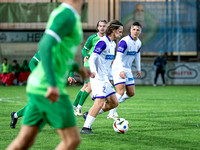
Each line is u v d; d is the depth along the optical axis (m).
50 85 8.03
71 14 8.42
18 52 75.81
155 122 22.33
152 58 73.56
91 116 17.94
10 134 17.80
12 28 75.69
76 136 8.93
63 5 8.58
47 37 8.14
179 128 20.02
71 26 8.44
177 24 73.12
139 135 17.72
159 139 16.66
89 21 74.88
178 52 73.44
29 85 8.87
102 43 17.77
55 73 8.75
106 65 18.16
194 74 73.25
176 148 14.68
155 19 72.94
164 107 31.61
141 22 72.94
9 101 36.91
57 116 8.70
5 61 71.50
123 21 73.44
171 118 24.31
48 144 15.34
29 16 75.44
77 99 25.81
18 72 72.38
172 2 72.75
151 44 73.25
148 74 72.94
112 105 18.52
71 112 8.91
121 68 22.75
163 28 73.19
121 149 14.43
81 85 70.31
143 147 14.84
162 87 65.25
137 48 23.38
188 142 15.99
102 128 19.73
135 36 22.78
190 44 73.56
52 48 8.18
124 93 24.38
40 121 9.30
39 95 8.70
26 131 9.23
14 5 75.44
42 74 8.73
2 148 14.55
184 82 73.31
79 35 8.91
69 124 8.82
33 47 75.88
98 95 17.80
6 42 75.81
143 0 72.88
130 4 73.19
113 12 74.38
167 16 73.00
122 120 18.14
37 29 75.62
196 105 33.53
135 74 73.00
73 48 8.95
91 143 15.61
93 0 74.62
